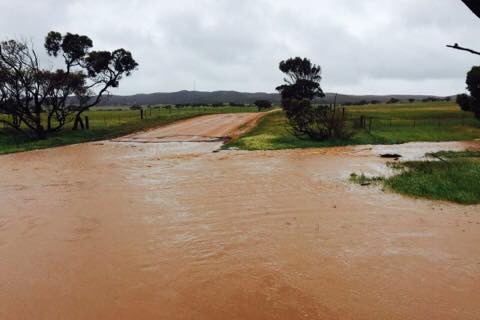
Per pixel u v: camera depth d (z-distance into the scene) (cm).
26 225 969
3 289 643
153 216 1027
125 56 3647
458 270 683
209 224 955
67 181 1496
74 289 639
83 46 3244
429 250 772
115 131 3631
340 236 859
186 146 2575
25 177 1590
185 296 611
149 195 1254
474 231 873
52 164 1908
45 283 661
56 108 3259
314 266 710
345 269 695
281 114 4991
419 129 3400
